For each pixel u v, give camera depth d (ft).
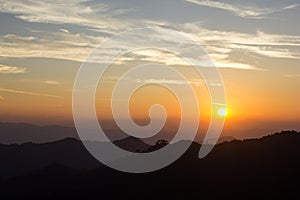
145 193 347.36
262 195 304.09
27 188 454.81
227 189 321.93
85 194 392.47
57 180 467.11
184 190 333.83
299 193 299.17
